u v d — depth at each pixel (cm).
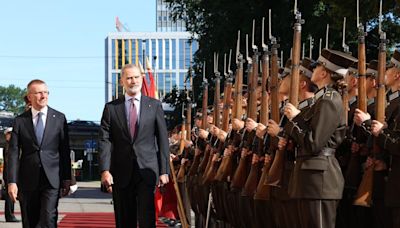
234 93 977
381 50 700
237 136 944
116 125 945
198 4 2897
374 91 774
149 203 932
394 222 673
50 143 995
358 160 731
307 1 2308
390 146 662
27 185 989
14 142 994
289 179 736
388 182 670
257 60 895
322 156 683
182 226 1271
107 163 935
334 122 676
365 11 2031
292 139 723
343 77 726
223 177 958
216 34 2653
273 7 2491
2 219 1834
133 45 8594
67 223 1642
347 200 748
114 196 952
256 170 834
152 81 1309
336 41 2219
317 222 680
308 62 751
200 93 2803
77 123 7856
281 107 838
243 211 916
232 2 2591
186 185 1347
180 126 1631
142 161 937
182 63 8275
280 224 780
